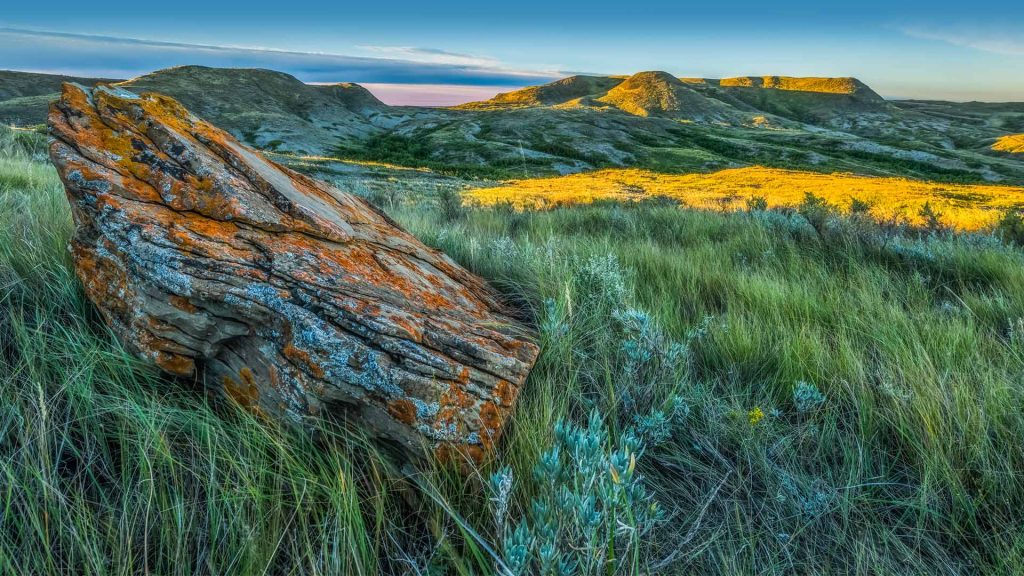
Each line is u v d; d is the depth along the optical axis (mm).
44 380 1857
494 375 2020
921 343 2889
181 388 2035
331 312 1935
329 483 1688
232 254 2041
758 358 2844
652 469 2066
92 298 2119
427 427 1777
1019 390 2322
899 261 5105
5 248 2660
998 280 4438
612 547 1312
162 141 2434
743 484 1980
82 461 1671
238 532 1518
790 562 1660
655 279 4312
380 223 3631
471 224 7840
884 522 1844
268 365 1917
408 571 1540
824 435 2176
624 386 2436
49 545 1358
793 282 4105
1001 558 1604
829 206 8250
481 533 1639
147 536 1479
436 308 2465
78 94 2516
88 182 2119
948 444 2004
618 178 62531
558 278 3533
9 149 10359
